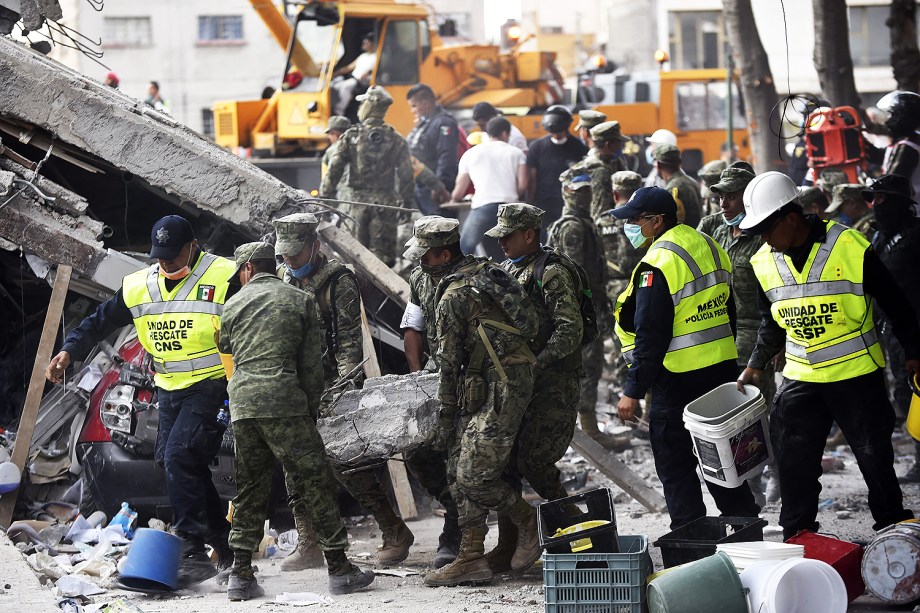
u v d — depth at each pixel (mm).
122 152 31828
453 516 25859
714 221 33750
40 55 35125
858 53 159750
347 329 26391
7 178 30141
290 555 26469
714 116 80312
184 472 24703
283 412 22906
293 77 67000
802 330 22500
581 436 30672
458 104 71562
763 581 19078
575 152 49094
